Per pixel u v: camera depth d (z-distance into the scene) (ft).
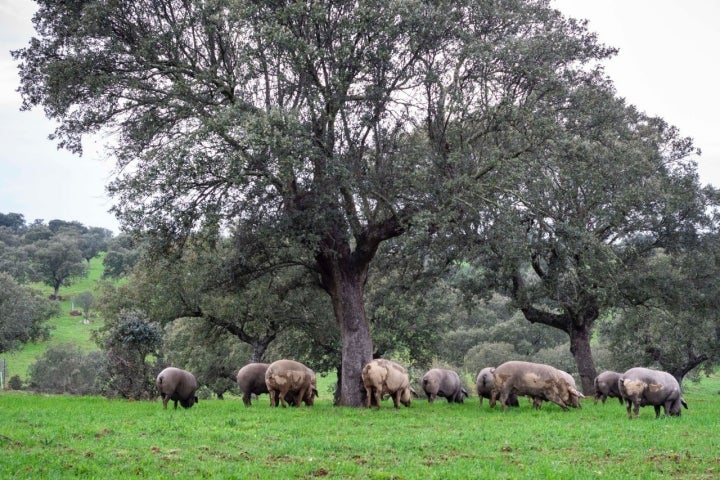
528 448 40.96
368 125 69.21
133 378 88.53
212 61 71.15
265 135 59.72
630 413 60.54
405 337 123.24
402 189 69.56
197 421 51.01
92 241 497.05
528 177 70.79
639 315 110.52
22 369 229.25
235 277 81.92
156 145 72.54
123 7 67.77
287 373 69.97
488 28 72.49
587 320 107.45
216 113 63.67
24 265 348.59
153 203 66.13
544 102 73.56
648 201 91.71
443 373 85.51
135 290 111.04
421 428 50.75
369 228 74.33
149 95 73.46
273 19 65.36
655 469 34.58
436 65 70.49
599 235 97.14
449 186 66.59
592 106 76.48
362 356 75.36
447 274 98.99
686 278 101.04
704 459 37.37
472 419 58.23
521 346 215.51
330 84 68.03
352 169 68.54
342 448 39.34
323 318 112.27
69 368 202.49
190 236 75.87
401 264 91.20
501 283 103.91
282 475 30.73
